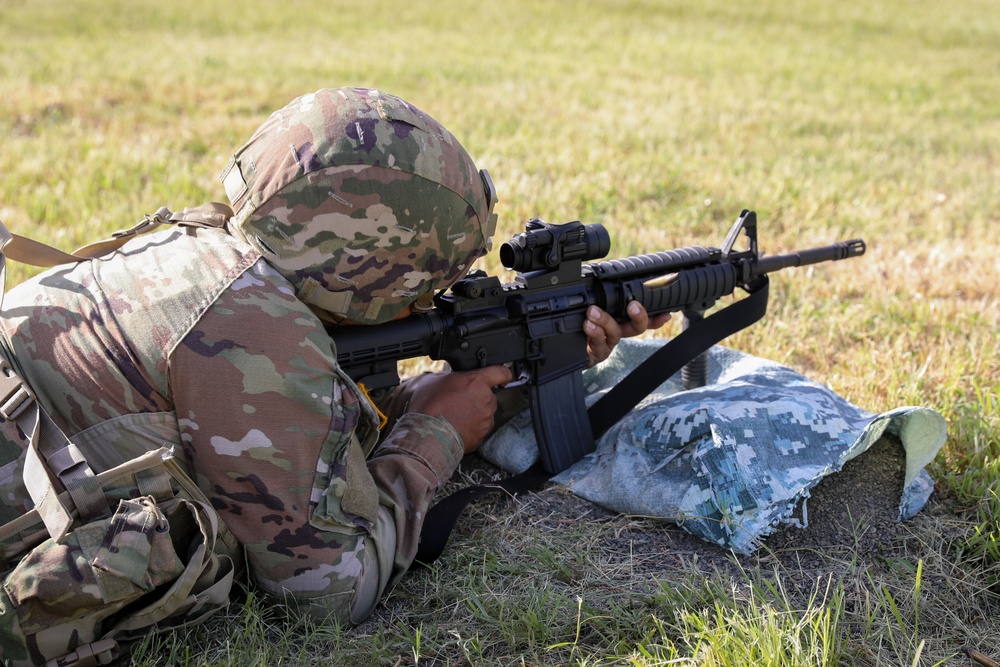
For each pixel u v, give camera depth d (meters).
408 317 3.02
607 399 3.58
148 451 2.36
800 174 8.46
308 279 2.50
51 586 2.16
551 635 2.64
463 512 3.29
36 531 2.27
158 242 2.58
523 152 8.88
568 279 3.39
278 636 2.62
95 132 8.97
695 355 3.67
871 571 2.98
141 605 2.38
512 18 21.31
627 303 3.47
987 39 21.34
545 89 12.79
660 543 3.13
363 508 2.57
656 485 3.19
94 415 2.36
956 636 2.71
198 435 2.35
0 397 2.27
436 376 3.27
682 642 2.63
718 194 7.65
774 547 3.07
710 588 2.77
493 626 2.69
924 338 4.96
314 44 16.25
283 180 2.45
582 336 3.47
